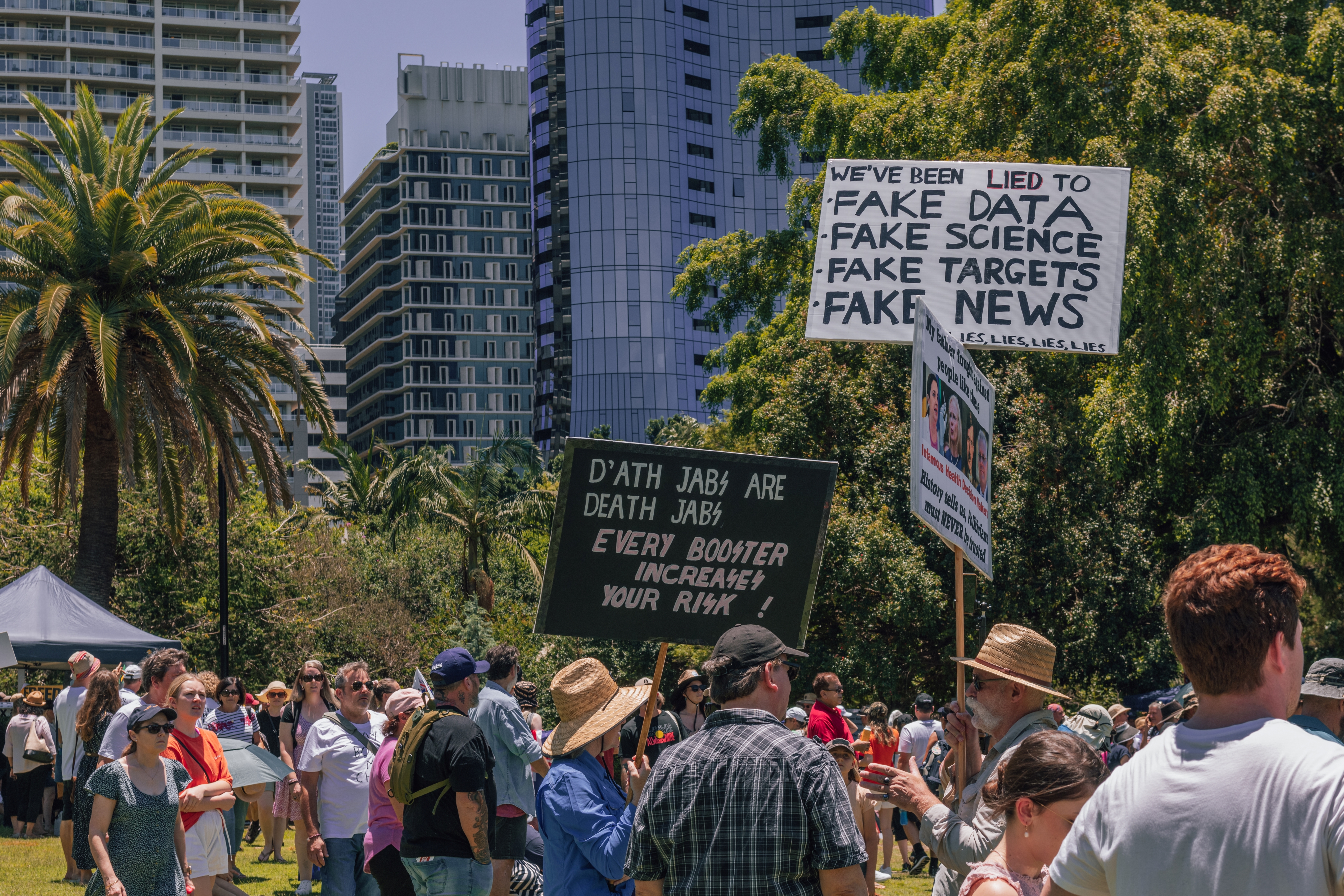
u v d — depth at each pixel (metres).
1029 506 21.66
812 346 25.48
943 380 6.43
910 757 4.50
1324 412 22.03
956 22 29.00
